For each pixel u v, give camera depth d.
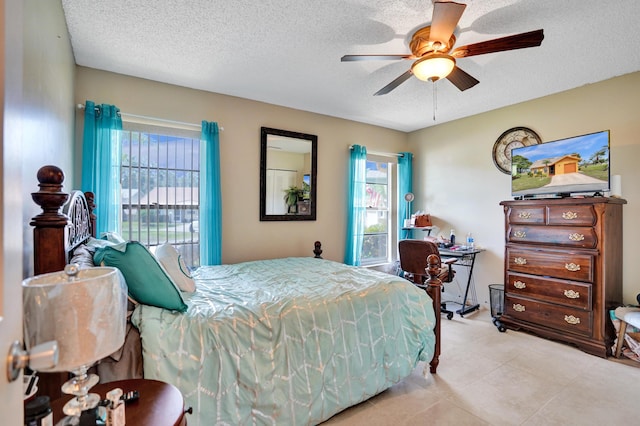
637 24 2.14
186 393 1.39
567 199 2.86
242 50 2.50
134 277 1.50
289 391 1.64
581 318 2.78
